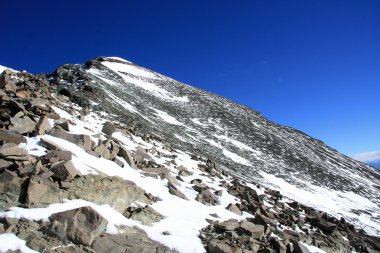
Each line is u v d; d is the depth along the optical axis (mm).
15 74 25219
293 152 75812
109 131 21234
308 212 25422
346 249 20531
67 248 9328
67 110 21250
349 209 48812
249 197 21234
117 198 12227
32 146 12750
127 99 52531
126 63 100062
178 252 11445
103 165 13953
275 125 100812
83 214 10125
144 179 15898
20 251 8531
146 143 26016
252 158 58469
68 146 13828
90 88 38906
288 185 50562
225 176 28531
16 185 10047
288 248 14750
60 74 44531
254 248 13500
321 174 68062
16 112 14562
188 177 21109
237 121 81562
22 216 9438
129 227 11383
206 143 55156
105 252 9906
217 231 14008
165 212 13734
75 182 11234
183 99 83875
